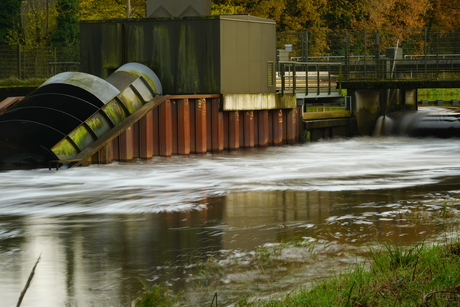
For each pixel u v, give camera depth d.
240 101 34.16
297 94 38.84
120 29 34.97
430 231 15.38
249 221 17.27
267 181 24.77
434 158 32.25
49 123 30.95
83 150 28.69
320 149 36.44
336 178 25.41
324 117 40.28
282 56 43.72
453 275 10.26
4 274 12.44
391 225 16.22
